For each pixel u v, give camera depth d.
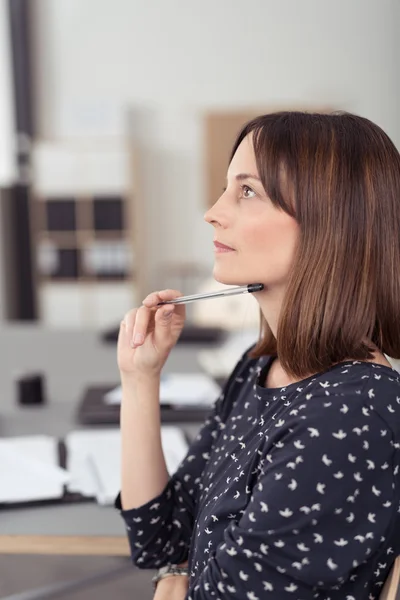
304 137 0.89
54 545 1.14
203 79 5.76
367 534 0.77
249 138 0.93
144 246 5.95
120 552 1.14
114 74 5.79
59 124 5.86
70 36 5.77
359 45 5.64
